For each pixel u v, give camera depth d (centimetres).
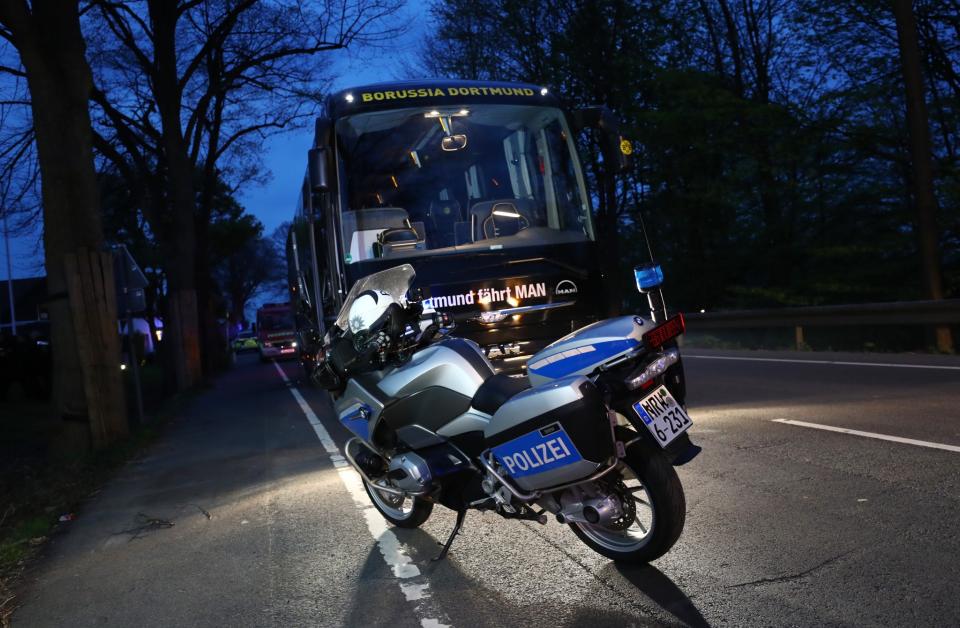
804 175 1878
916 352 1322
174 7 2344
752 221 2050
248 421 1309
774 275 2078
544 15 2586
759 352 1555
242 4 2284
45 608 464
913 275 1759
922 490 514
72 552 582
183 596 457
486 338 825
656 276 515
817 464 601
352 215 845
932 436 658
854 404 838
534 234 860
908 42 1475
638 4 2436
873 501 500
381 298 479
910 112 1482
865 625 338
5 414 2020
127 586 487
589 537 439
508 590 414
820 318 1519
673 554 441
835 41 1827
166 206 2566
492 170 888
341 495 663
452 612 394
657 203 2389
